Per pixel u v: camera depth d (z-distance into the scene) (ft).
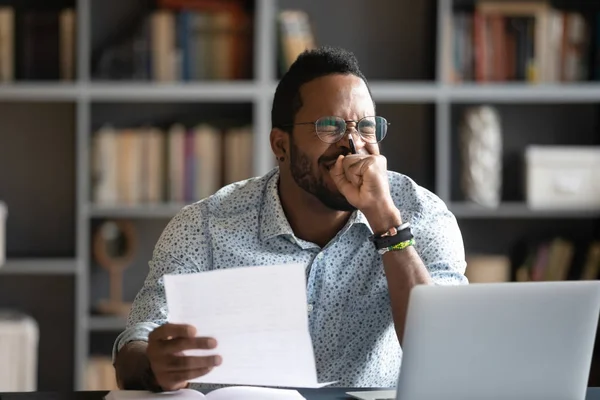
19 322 18.03
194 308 7.16
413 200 9.71
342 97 8.90
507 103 19.88
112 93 18.12
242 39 18.60
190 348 7.12
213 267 9.46
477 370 7.16
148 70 18.37
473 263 18.86
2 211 18.08
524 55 18.65
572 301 7.23
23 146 19.48
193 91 18.19
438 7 18.52
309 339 7.04
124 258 18.89
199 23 18.45
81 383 18.24
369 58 19.81
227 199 9.70
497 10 18.63
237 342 7.15
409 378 7.09
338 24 19.76
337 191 8.94
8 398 7.89
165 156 18.44
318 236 9.44
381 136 9.11
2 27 18.17
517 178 19.86
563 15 18.74
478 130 18.67
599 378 18.44
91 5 19.21
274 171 9.84
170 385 7.36
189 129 18.95
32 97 18.03
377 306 9.45
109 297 19.58
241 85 18.21
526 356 7.24
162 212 18.24
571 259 19.02
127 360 8.12
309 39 18.56
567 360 7.36
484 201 18.69
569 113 19.97
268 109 18.26
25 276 19.62
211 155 18.43
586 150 18.72
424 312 6.93
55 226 19.57
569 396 7.47
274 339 7.09
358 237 9.41
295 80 9.13
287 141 9.20
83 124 18.17
